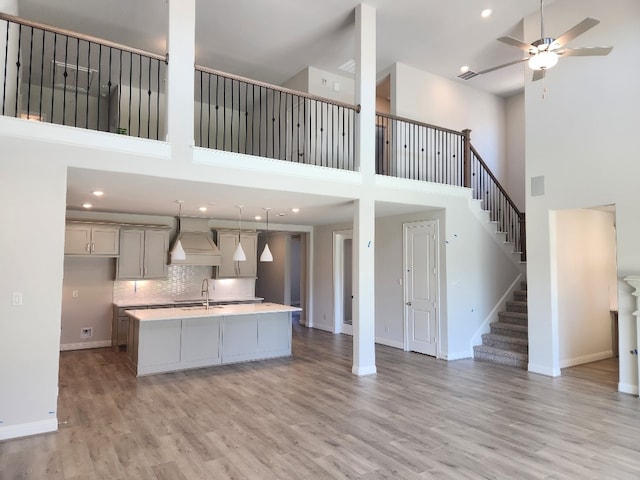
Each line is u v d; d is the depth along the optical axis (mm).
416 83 7734
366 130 5812
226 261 8578
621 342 5020
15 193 3646
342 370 5938
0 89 4238
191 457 3258
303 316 10211
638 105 4941
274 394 4824
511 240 7871
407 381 5402
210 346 6129
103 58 6891
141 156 4230
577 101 5523
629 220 4980
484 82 8336
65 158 3859
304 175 5250
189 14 4594
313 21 6160
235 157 4762
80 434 3678
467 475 2994
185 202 6148
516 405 4488
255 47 6918
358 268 5727
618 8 5145
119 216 7594
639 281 4738
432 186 6531
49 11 5723
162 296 8125
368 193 5785
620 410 4340
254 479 2934
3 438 3529
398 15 6051
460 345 6773
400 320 7570
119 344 7211
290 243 11312
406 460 3219
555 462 3197
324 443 3514
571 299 6191
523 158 8781
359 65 5793
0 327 3551
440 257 6812
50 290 3738
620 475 3000
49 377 3719
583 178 5434
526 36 6094
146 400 4598
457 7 5848
